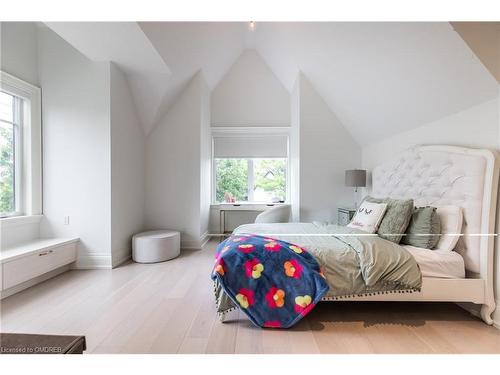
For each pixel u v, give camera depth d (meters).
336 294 1.87
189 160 3.90
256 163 4.48
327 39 2.82
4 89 2.64
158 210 3.90
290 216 4.21
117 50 2.74
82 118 3.03
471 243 1.94
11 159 2.79
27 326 1.80
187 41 3.08
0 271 2.12
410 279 1.82
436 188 2.28
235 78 4.46
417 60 2.19
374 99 2.91
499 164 1.86
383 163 3.12
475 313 1.98
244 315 1.98
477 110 2.03
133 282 2.60
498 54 1.83
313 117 3.70
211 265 3.14
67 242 2.85
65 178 3.03
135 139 3.62
